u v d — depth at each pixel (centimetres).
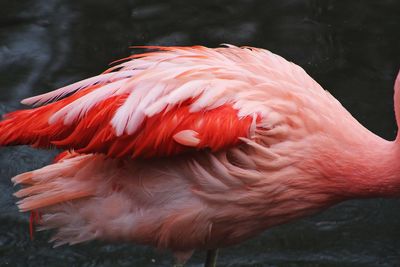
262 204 636
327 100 652
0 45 1180
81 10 1273
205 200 626
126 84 605
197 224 637
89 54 1174
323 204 657
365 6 1293
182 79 606
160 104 593
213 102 602
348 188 641
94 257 867
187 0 1296
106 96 604
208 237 657
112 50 1181
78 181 643
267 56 671
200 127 595
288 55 1174
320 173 636
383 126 1041
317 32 1228
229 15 1259
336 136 634
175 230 641
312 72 1142
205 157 617
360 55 1183
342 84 1123
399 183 630
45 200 645
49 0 1289
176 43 1187
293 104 627
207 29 1221
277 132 619
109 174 636
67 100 619
